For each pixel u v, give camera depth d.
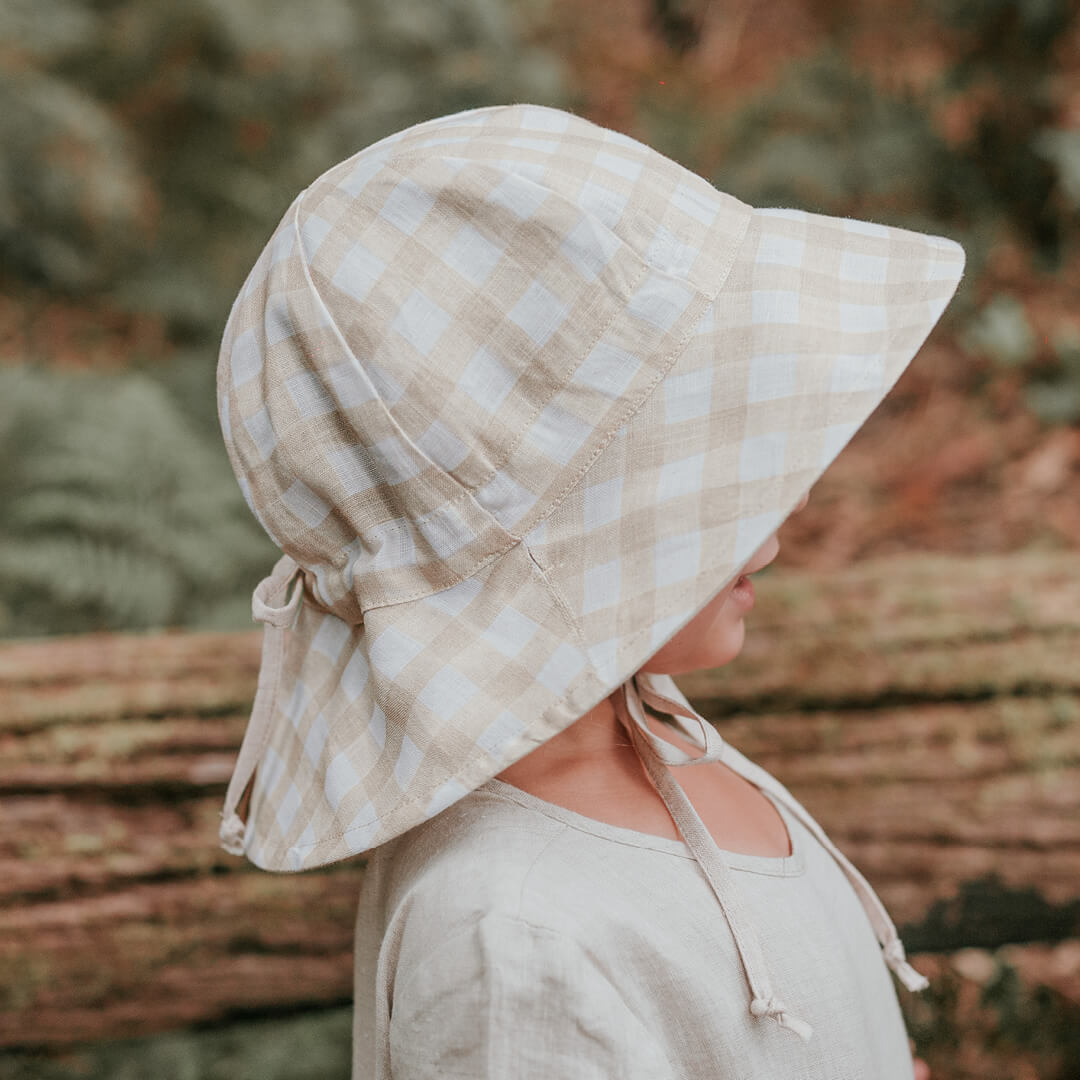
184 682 1.70
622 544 0.73
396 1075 0.75
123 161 3.92
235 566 2.88
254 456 0.81
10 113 3.73
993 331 3.24
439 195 0.74
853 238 0.79
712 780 0.98
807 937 0.86
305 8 4.01
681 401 0.73
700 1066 0.78
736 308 0.74
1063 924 1.65
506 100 4.03
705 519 0.73
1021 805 1.64
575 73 4.50
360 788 0.75
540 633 0.72
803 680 1.75
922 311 0.77
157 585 2.78
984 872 1.63
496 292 0.73
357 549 0.79
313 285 0.75
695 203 0.76
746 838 0.92
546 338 0.72
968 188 3.72
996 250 3.58
